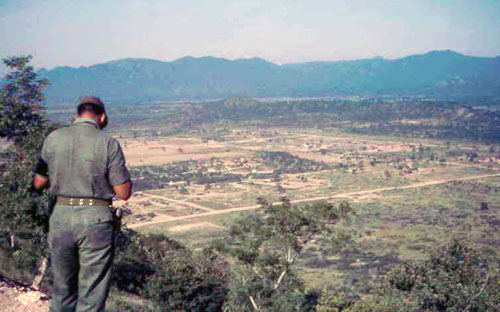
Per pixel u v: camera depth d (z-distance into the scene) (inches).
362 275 2856.8
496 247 3961.6
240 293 1059.9
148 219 5974.4
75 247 138.6
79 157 139.9
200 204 7071.9
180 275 1089.4
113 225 143.3
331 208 1096.2
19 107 605.0
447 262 978.1
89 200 140.3
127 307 733.3
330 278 2839.6
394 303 880.9
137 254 1236.5
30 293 236.8
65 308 141.2
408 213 6107.3
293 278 1132.5
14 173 542.3
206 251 1205.7
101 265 140.0
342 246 1135.0
